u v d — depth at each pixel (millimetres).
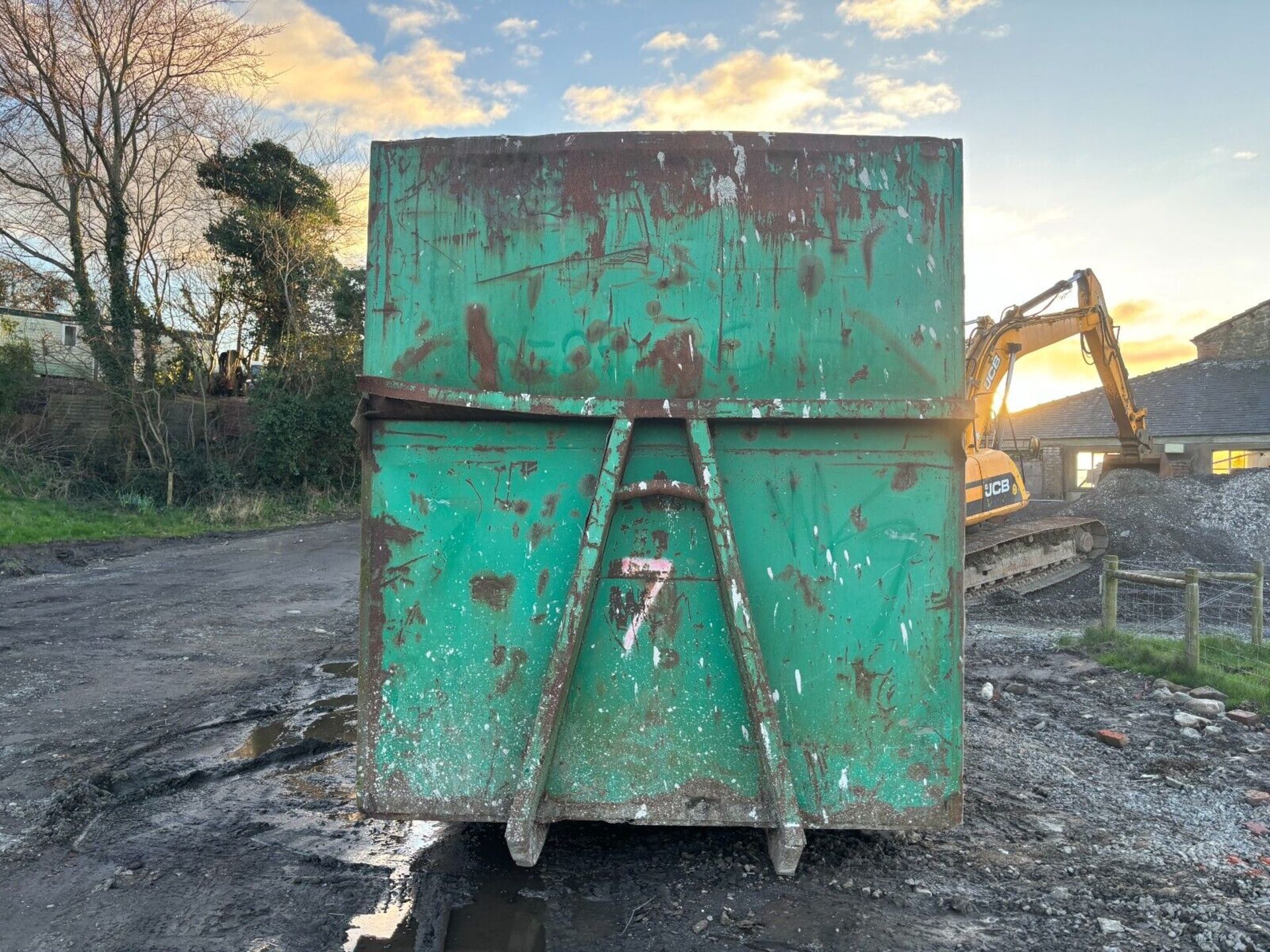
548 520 2863
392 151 2916
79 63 19078
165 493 19641
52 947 2693
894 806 2830
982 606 10820
